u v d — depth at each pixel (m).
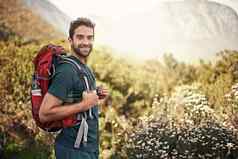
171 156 5.79
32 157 6.24
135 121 6.66
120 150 6.44
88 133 2.40
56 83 2.28
